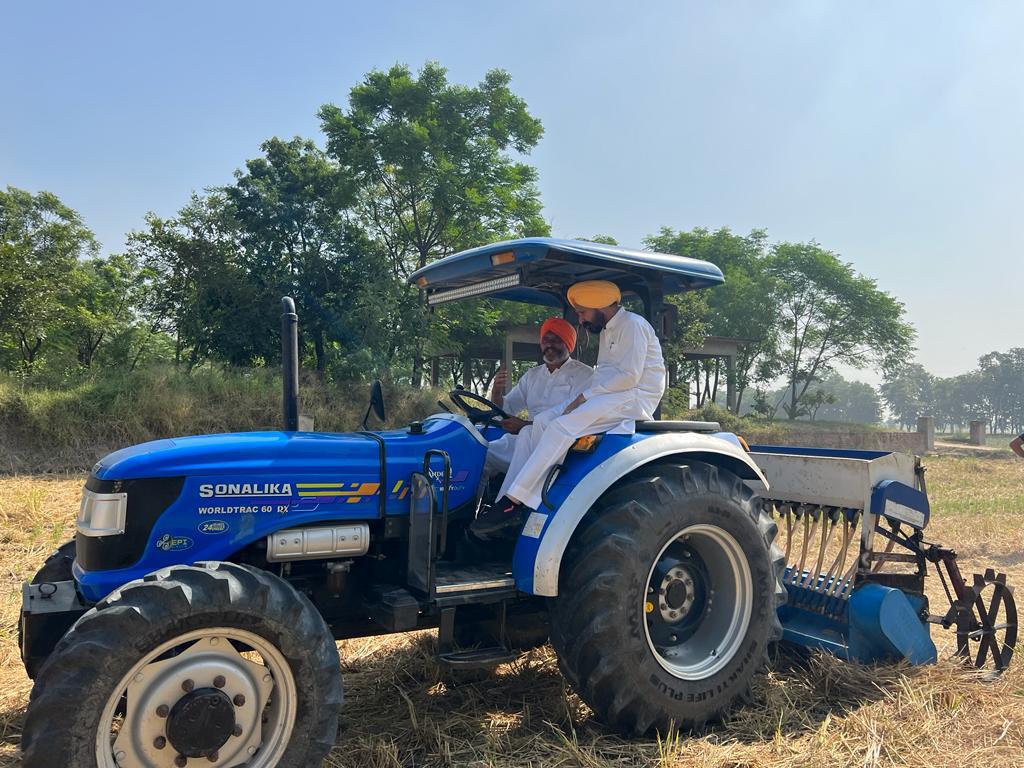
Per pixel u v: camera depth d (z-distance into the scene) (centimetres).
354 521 324
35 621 274
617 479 336
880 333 3991
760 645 363
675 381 2533
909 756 318
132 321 2847
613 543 323
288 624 263
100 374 1428
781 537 760
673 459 373
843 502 448
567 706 355
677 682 337
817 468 459
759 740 335
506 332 2336
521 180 2253
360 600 338
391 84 2066
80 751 232
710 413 2602
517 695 377
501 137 2161
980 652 445
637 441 353
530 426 373
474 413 402
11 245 1981
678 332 2472
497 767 300
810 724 349
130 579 280
